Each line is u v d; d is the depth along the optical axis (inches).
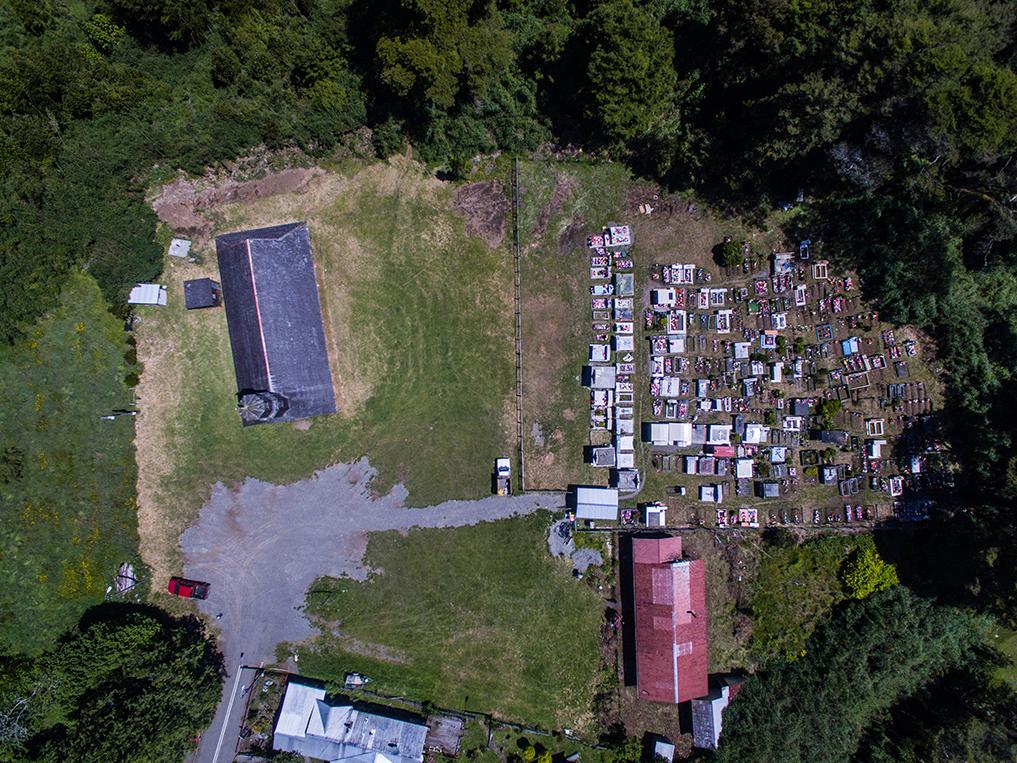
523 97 1656.0
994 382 1632.6
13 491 1649.9
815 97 1409.9
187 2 1562.5
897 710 1683.1
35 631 1640.0
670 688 1608.0
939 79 1357.0
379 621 1690.5
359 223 1711.4
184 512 1672.0
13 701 1448.1
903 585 1663.4
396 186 1715.1
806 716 1624.0
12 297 1583.4
